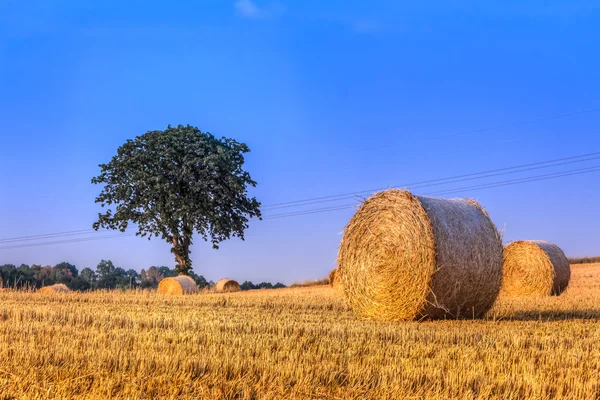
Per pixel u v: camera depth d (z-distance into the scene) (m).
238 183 45.09
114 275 74.69
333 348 9.35
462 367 7.94
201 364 7.70
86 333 10.61
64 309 15.80
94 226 44.28
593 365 8.36
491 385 7.00
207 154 44.91
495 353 9.02
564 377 7.52
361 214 15.64
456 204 15.29
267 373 7.45
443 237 14.25
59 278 65.50
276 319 13.85
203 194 43.94
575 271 38.03
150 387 6.95
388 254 14.86
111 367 7.85
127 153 44.50
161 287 33.91
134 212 44.00
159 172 43.41
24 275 61.69
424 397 6.70
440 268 14.09
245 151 47.44
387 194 15.13
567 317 15.18
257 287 57.78
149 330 11.39
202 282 47.22
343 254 15.73
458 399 6.61
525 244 25.28
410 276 14.38
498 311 15.96
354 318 15.13
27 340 9.80
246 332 11.41
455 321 14.14
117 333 10.67
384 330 11.27
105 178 44.41
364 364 8.16
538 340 10.34
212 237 44.50
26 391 6.92
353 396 6.74
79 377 7.27
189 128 45.72
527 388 6.95
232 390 6.86
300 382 7.11
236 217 45.41
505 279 25.69
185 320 12.76
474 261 14.59
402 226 14.67
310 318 14.52
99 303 20.06
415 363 8.17
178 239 44.72
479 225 15.12
